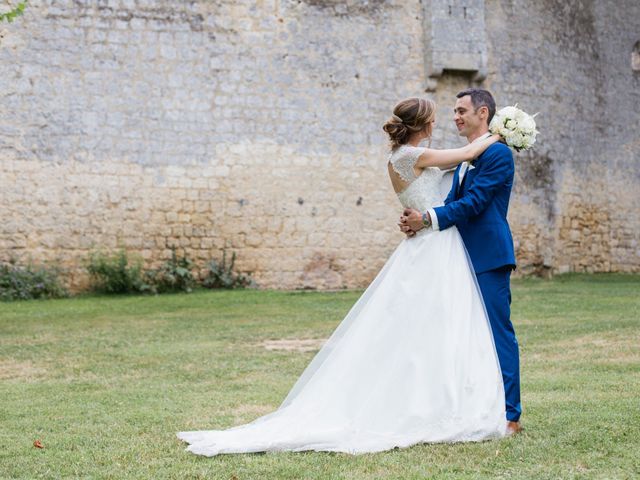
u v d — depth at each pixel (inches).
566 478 129.1
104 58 494.3
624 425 162.7
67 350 296.0
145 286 486.6
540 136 612.4
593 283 553.9
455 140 560.7
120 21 497.4
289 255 523.2
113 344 309.3
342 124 535.2
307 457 143.5
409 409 149.9
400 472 132.7
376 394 151.4
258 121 520.1
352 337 157.5
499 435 152.1
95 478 133.9
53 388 225.9
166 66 504.7
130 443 158.2
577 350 275.1
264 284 518.9
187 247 506.3
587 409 179.2
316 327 351.6
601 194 671.1
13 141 478.3
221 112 513.7
